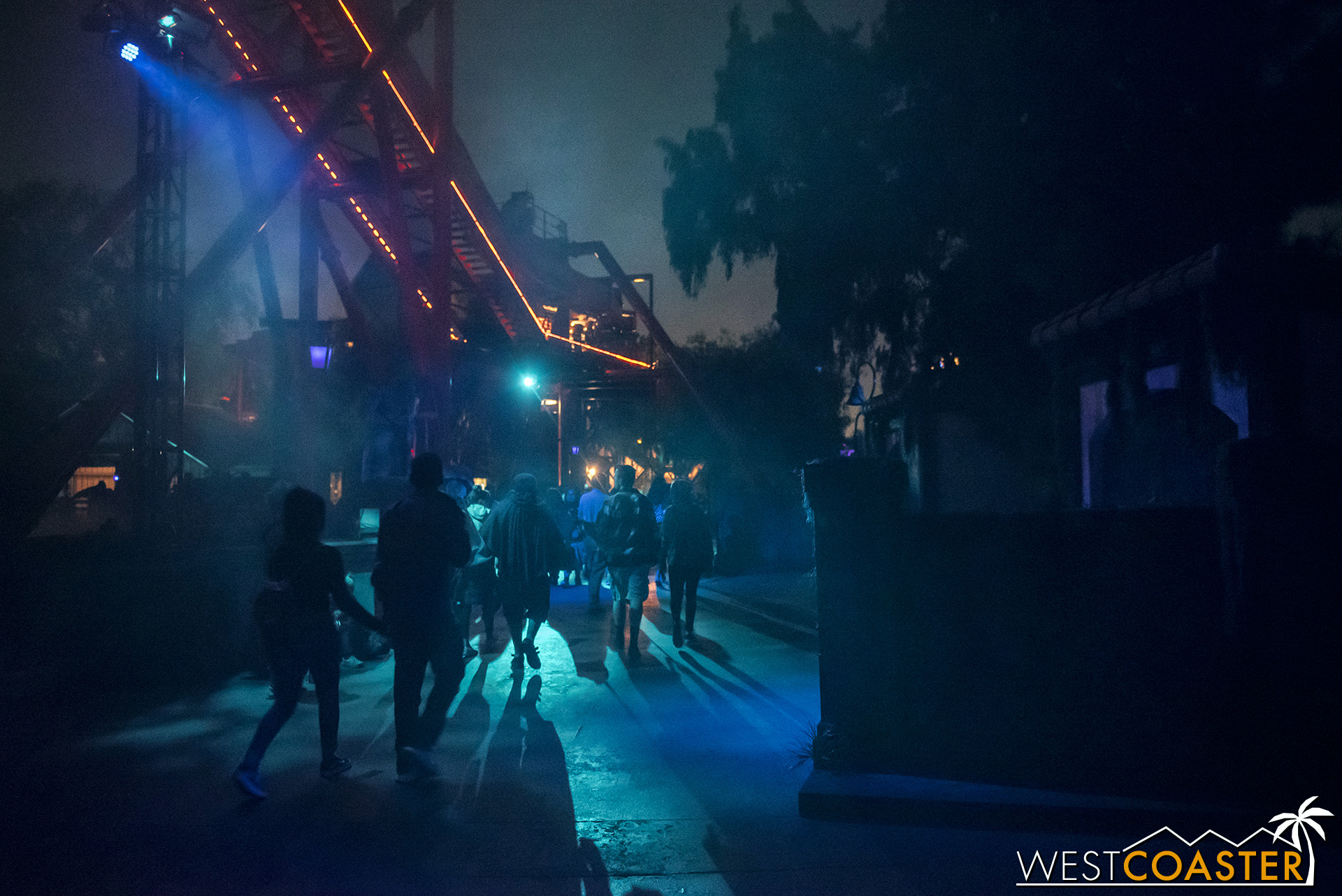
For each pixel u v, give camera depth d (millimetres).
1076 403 10422
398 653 5180
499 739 6074
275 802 4727
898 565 4902
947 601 4824
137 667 8102
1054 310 13055
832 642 4957
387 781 5105
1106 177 11664
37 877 3719
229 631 8859
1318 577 4227
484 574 9266
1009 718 4711
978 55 12781
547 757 5602
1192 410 7957
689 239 16078
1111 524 4605
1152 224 11672
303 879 3695
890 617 4898
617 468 9641
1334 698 4227
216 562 8812
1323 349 7527
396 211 24688
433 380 24828
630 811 4551
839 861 3859
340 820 4441
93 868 3814
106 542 11391
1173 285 7875
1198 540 4473
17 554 8141
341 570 5121
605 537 9414
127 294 25000
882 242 14531
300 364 29078
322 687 5156
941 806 4289
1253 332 7430
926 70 13656
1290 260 7168
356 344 32250
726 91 15453
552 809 4602
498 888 3605
